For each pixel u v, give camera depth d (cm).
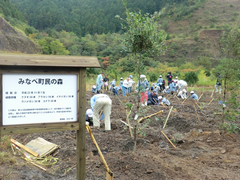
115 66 5538
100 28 11725
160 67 5669
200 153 520
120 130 680
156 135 635
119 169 428
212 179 403
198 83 2680
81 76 323
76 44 7600
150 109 936
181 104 1111
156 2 13800
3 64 281
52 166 446
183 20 11250
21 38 4406
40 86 309
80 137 331
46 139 586
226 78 604
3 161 432
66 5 14638
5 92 295
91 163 443
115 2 14262
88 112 710
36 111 309
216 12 11431
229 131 593
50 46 5128
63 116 321
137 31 450
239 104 593
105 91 1814
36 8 12531
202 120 812
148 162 450
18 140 593
